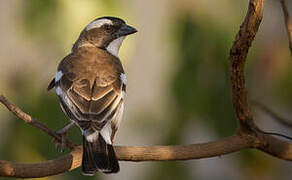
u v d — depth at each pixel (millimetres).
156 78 12961
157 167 12898
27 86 12211
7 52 12141
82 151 10328
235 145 10680
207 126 12320
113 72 11578
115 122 11148
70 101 10984
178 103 12352
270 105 13367
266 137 10781
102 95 11023
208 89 12234
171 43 12352
